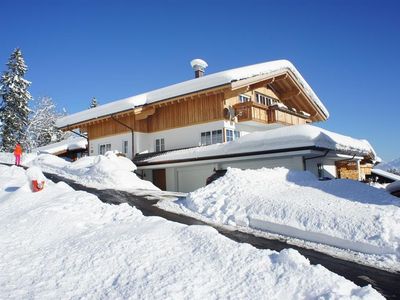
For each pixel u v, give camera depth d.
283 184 11.95
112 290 4.57
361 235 7.76
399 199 9.75
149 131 23.55
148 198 13.81
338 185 11.20
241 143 17.00
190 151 19.20
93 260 5.50
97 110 25.09
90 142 26.59
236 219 9.97
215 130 19.95
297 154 15.08
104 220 8.27
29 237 7.04
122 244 6.01
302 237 8.56
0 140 41.88
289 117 22.84
